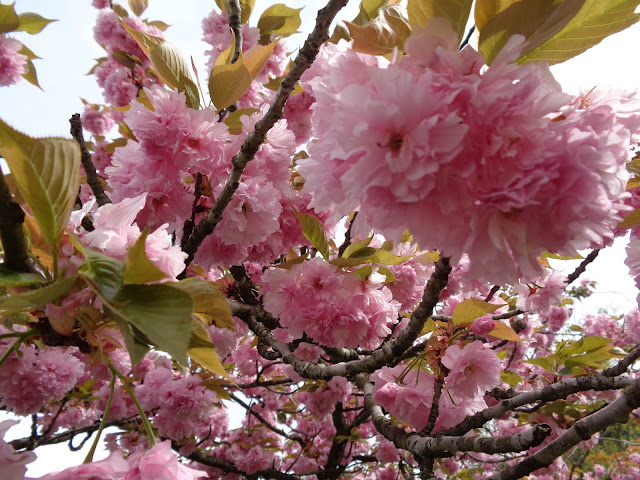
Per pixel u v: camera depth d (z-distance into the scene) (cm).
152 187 37
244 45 66
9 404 45
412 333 27
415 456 33
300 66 29
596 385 35
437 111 16
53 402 75
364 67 18
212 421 90
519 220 17
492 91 16
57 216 18
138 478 17
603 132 17
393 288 46
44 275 19
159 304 15
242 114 44
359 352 52
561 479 129
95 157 84
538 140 16
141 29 82
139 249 16
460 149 15
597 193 16
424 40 17
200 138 36
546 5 18
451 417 40
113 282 16
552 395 36
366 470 120
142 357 17
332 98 18
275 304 37
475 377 37
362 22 26
